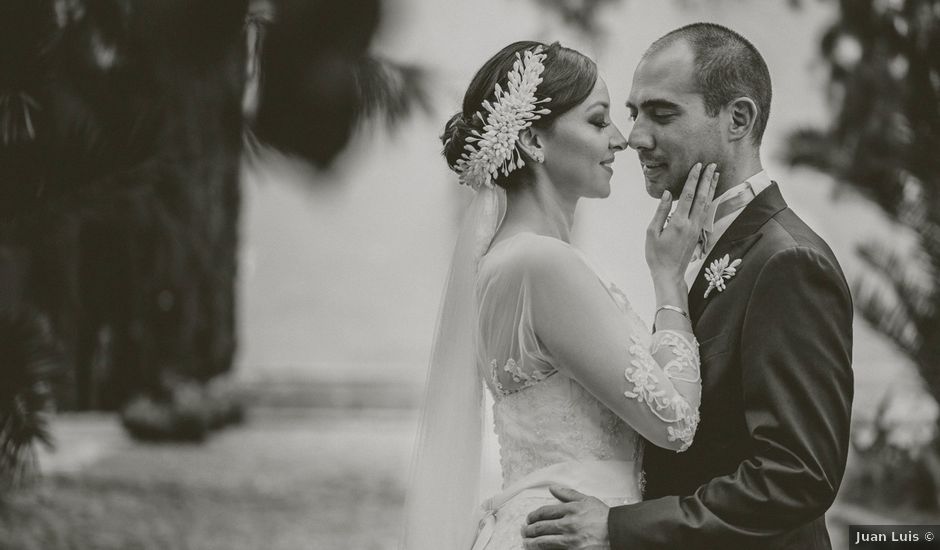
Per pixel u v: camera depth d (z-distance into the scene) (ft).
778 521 7.76
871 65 22.82
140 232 20.95
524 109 9.04
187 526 27.94
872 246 24.56
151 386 41.65
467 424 9.57
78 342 20.61
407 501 9.68
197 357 43.09
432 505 9.57
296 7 10.41
